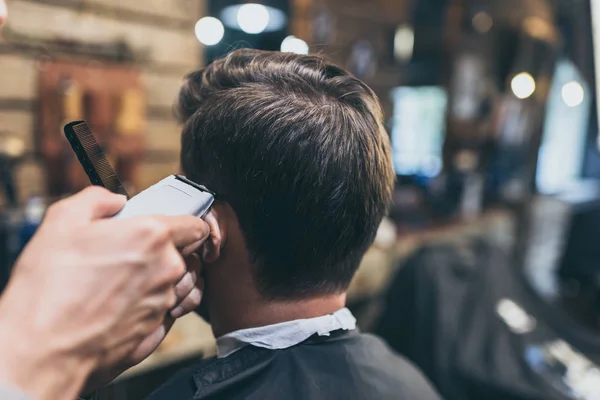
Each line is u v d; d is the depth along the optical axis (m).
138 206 0.44
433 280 1.71
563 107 4.18
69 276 0.36
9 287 0.36
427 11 3.58
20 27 1.58
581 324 2.86
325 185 0.58
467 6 3.27
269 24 2.62
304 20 2.78
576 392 1.45
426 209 3.10
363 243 0.65
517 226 3.36
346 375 0.64
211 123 0.58
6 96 1.58
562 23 3.35
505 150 3.49
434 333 1.62
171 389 0.65
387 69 3.53
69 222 0.39
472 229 2.95
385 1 3.37
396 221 2.78
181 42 2.04
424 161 3.63
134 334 0.39
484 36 3.27
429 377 1.58
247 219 0.59
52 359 0.34
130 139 1.85
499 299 1.71
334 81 0.61
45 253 0.37
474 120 3.40
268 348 0.63
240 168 0.57
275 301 0.62
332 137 0.57
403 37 3.53
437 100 3.67
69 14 1.69
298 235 0.59
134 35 1.87
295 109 0.57
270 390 0.60
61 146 1.67
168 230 0.40
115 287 0.37
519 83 3.20
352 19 3.19
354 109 0.60
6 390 0.32
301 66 0.61
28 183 1.64
